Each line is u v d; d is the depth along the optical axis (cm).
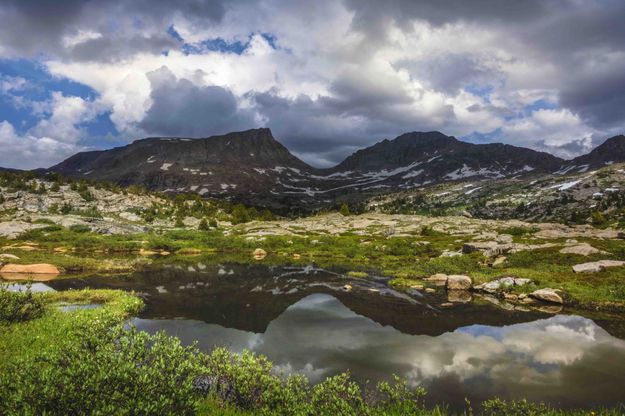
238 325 2316
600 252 4503
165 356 980
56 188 16375
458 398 1370
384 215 15962
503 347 1958
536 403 1332
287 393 987
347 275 4669
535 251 4897
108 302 2616
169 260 6225
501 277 3672
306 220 15838
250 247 8469
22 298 1942
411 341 2041
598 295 2947
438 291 3553
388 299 3175
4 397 680
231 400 1013
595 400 1364
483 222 12962
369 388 1425
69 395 672
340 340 2047
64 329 1700
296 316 2569
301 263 6091
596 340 2080
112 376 731
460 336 2145
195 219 16050
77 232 9144
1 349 1408
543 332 2227
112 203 16712
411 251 6881
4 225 8750
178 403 760
